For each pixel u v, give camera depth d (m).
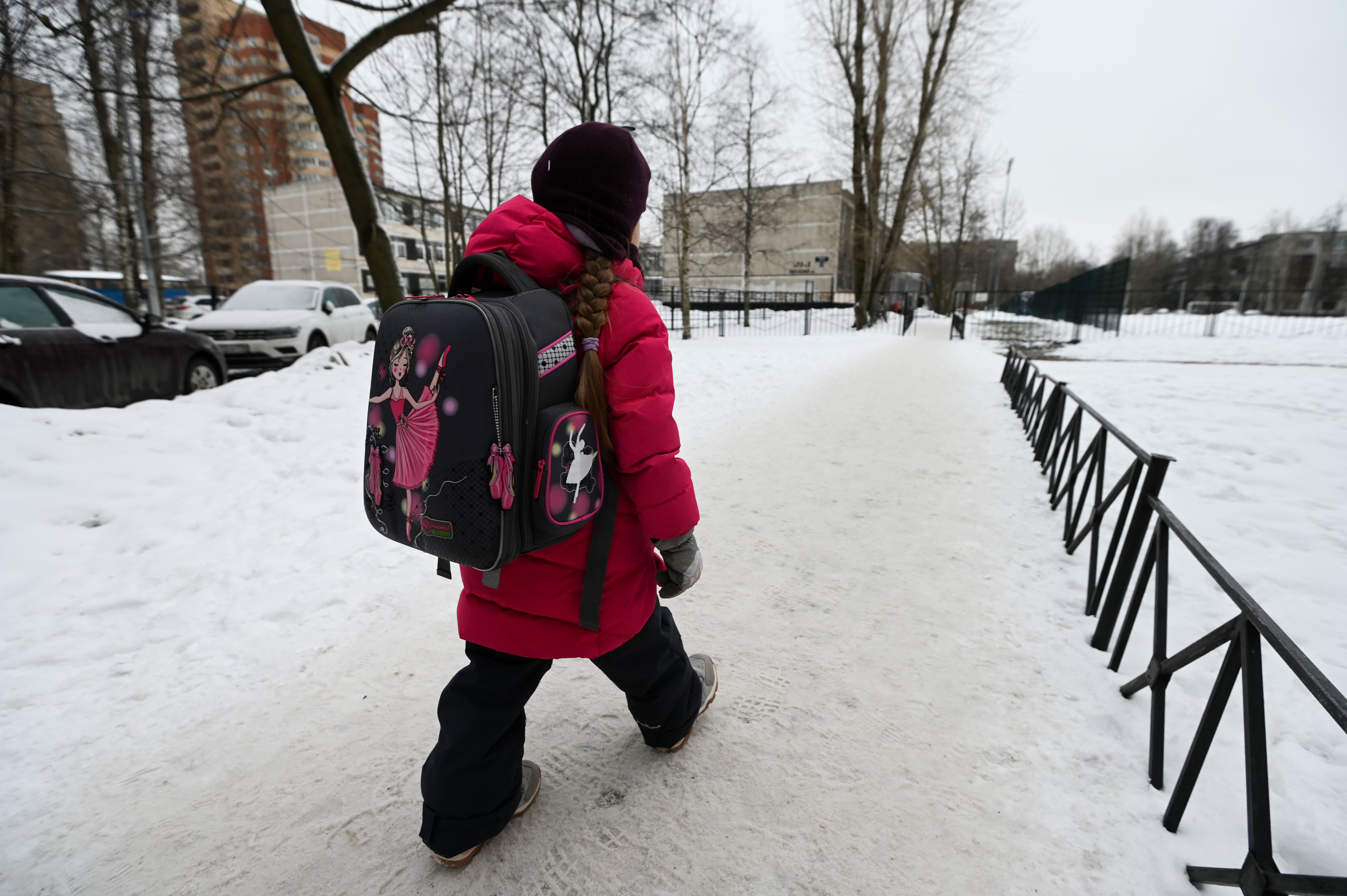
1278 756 2.03
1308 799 1.83
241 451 5.07
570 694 2.28
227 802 1.83
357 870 1.61
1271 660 2.60
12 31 8.52
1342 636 2.79
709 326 26.25
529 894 1.53
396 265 8.58
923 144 24.73
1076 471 3.83
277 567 3.29
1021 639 2.65
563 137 1.36
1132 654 2.54
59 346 5.64
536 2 9.66
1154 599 2.54
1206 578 3.30
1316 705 2.29
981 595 3.04
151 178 16.69
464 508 1.18
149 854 1.65
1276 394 8.20
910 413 7.42
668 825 1.72
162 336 6.83
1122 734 2.07
